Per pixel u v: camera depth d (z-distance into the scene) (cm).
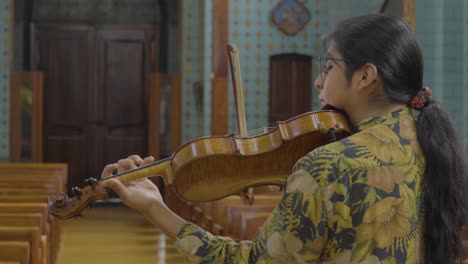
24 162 1639
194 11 1636
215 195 254
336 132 238
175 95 1680
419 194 212
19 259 489
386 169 206
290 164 255
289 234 201
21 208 666
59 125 1859
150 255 1031
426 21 922
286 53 1548
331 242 203
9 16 1639
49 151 1853
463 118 912
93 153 1870
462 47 916
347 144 207
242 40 1545
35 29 1848
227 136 254
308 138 252
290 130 251
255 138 255
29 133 1645
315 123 247
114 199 1769
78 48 1866
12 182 1069
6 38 1641
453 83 918
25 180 1075
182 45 1641
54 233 938
